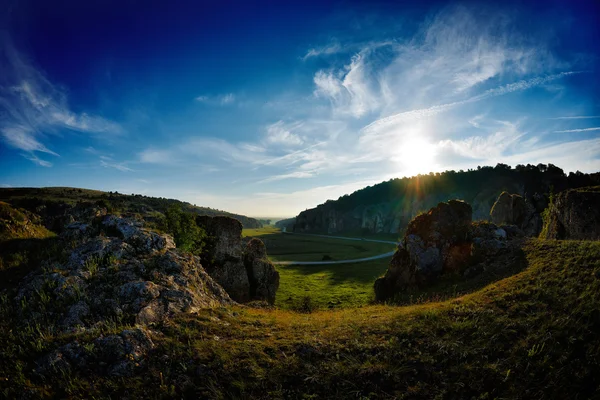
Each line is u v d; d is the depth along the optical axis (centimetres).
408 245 2967
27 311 1172
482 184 18725
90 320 1163
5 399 818
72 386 866
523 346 1018
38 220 2159
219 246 3106
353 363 988
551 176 15900
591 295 1223
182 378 920
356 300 4731
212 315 1359
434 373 938
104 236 1734
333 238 19912
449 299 1794
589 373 884
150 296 1320
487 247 2642
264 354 1038
